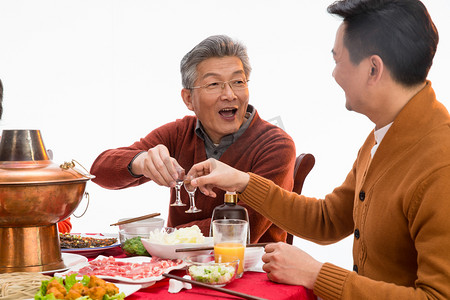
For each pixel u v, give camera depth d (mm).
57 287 1075
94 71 5906
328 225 1750
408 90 1342
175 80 5871
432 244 1166
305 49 5281
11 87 5840
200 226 2037
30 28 5855
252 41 5414
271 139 2244
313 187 5164
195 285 1257
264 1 5395
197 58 2180
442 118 1314
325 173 5184
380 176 1364
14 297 1128
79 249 1621
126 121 5914
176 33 5816
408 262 1335
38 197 1329
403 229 1301
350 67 1353
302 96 5289
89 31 5879
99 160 2309
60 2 5855
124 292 1160
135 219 1719
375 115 1408
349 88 1379
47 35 5871
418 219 1209
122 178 2184
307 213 1766
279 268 1324
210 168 1787
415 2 1297
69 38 5879
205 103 2203
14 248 1390
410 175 1266
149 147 2457
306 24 5277
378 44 1299
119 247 1764
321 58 5242
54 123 5910
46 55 5879
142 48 5875
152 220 1875
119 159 2201
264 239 2209
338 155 5172
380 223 1340
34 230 1409
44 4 5848
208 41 2184
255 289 1270
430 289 1145
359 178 1590
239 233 1403
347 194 1735
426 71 1321
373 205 1369
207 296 1205
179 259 1481
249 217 2006
